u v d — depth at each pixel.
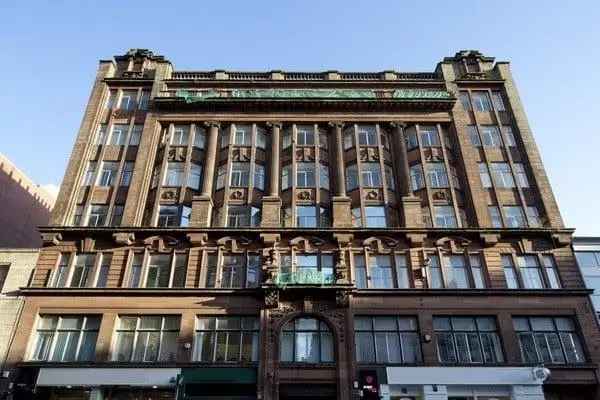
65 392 25.20
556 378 25.44
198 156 34.97
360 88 38.38
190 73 39.34
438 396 24.64
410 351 26.52
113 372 25.19
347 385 24.92
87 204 32.34
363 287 28.50
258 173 34.09
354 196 32.81
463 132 35.47
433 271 29.33
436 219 31.97
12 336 26.45
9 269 28.89
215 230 30.02
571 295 27.97
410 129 36.34
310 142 35.84
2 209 38.25
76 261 29.45
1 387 24.88
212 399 24.77
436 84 38.31
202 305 27.48
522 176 33.94
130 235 29.98
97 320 27.31
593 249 30.08
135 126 36.34
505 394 25.25
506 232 30.19
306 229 30.08
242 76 39.34
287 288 27.19
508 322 27.11
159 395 25.20
